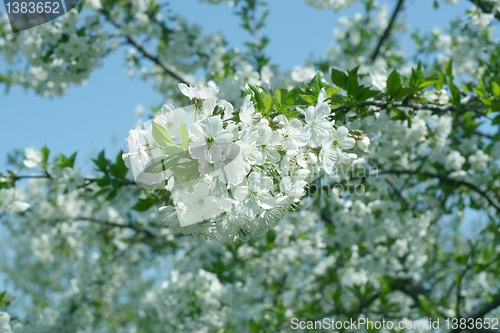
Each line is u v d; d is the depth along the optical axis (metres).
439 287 6.94
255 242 5.62
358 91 2.58
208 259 5.98
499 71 4.33
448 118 4.39
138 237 6.91
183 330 5.60
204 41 6.46
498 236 4.79
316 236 6.33
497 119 3.26
